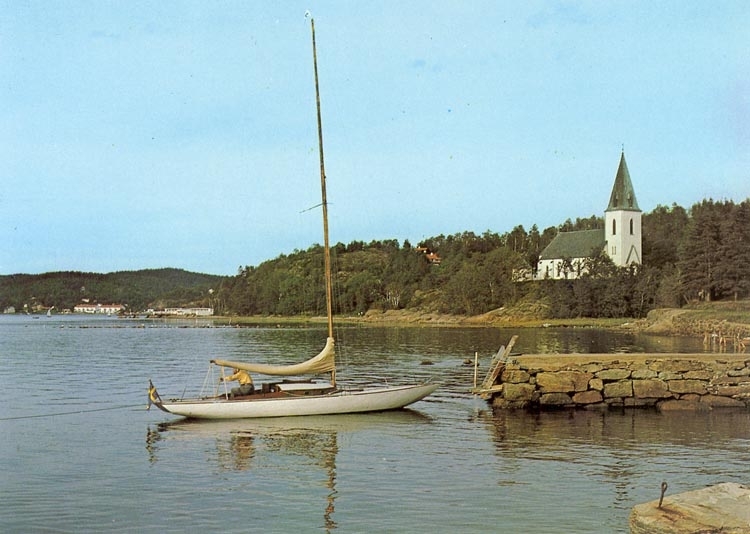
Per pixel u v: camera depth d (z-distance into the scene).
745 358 39.66
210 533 19.69
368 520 20.61
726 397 39.09
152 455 29.16
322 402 37.88
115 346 112.44
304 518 20.86
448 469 26.36
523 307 191.50
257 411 37.19
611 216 189.25
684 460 27.45
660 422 35.34
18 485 24.62
